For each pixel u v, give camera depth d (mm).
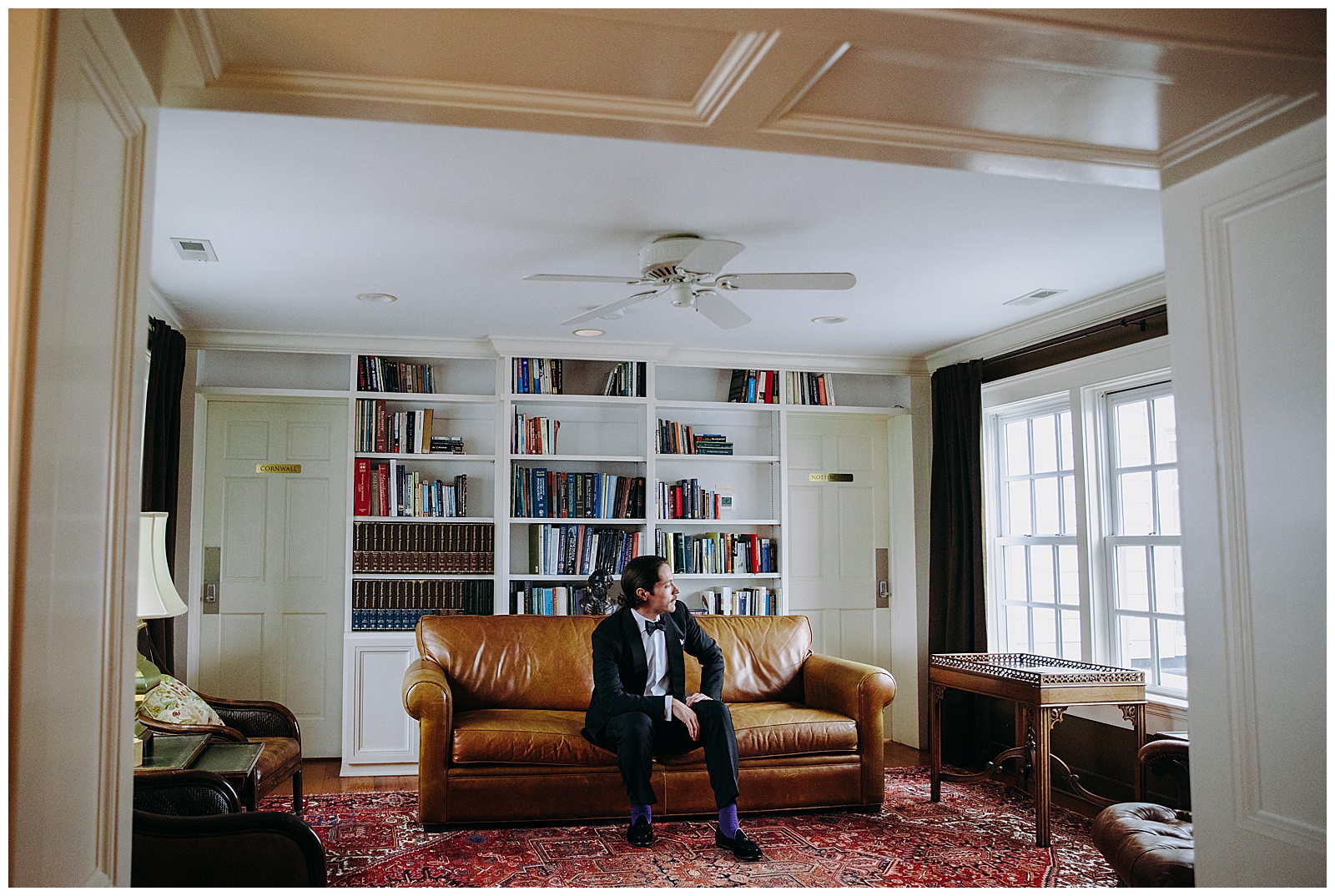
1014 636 5648
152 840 2209
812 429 6418
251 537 5621
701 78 1747
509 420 5703
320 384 5762
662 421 6039
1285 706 1860
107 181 1434
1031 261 4070
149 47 1513
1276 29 1604
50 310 1217
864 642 6383
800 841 3971
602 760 4195
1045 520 5414
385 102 1752
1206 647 2053
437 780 4086
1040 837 3908
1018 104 1826
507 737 4152
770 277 3561
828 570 6355
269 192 3211
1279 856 1863
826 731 4418
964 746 5656
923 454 6266
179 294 4605
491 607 5656
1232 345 2004
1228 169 2027
